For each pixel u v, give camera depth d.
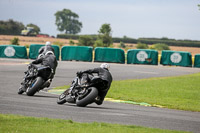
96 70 42.81
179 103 55.72
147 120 36.53
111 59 146.25
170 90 70.88
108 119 35.25
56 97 53.91
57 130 26.72
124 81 83.75
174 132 29.27
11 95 51.84
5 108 38.59
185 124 35.88
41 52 56.84
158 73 109.94
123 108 46.06
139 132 27.75
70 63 131.25
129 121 35.03
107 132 26.86
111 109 43.72
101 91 43.09
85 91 42.56
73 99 43.22
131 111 43.28
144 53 146.75
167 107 51.06
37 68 50.72
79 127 28.55
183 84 81.56
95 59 146.12
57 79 82.25
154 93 66.06
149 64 147.00
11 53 147.75
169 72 115.44
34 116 34.47
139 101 55.28
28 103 43.78
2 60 134.38
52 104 44.19
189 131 31.94
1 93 54.06
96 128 28.27
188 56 147.50
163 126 33.59
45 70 50.75
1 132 25.30
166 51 149.12
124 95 61.19
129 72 108.19
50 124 29.17
